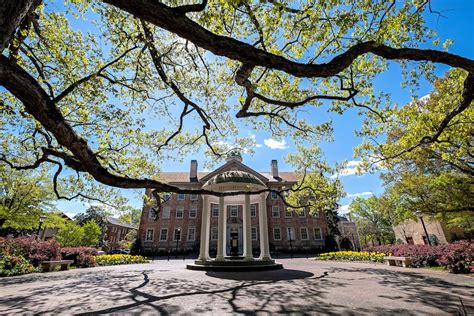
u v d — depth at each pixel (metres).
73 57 7.44
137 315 4.53
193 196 35.09
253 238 32.31
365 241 47.78
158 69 7.30
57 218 19.03
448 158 8.89
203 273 10.94
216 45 2.89
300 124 9.41
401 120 8.77
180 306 5.15
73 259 15.25
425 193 11.97
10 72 2.35
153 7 2.61
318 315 4.39
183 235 33.00
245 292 6.56
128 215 11.68
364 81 7.11
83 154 3.21
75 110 7.76
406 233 33.22
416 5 5.20
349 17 4.42
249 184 13.48
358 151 10.58
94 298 6.00
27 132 8.09
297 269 12.23
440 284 7.31
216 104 9.77
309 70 3.25
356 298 5.69
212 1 4.77
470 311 4.36
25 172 16.42
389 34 5.16
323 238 33.31
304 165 15.80
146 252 31.73
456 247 10.65
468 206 10.75
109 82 7.74
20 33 5.64
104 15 6.69
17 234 25.62
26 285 8.13
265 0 4.00
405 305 4.97
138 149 9.51
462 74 7.72
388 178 13.52
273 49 6.26
